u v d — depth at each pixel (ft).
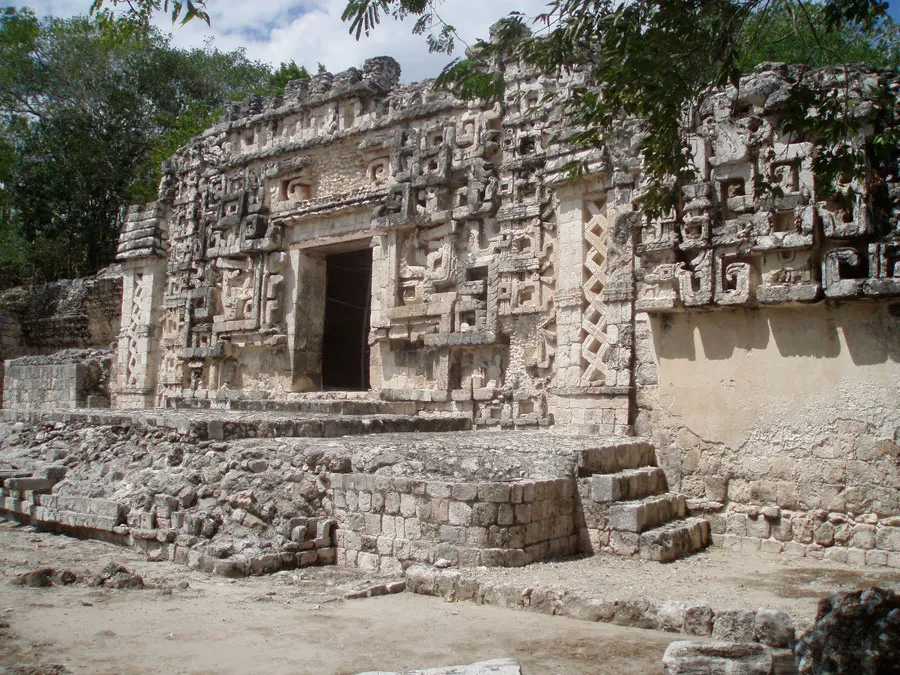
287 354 56.80
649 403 36.94
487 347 45.60
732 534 33.42
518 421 42.68
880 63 50.47
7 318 88.28
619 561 28.17
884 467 30.25
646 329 37.47
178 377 63.57
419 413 46.42
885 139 26.94
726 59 25.71
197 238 64.08
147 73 104.83
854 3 24.26
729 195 35.40
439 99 50.29
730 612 20.02
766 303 32.76
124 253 68.33
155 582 25.20
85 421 41.32
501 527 26.37
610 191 40.11
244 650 18.78
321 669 17.63
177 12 22.58
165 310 66.23
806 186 32.53
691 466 34.99
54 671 16.84
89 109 102.63
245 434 35.12
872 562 29.86
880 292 29.86
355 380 64.64
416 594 24.72
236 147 62.64
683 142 28.04
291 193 57.82
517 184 44.91
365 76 56.34
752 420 33.63
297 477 30.30
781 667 16.69
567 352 40.81
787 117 26.08
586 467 30.50
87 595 23.29
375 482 28.63
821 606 16.79
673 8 24.30
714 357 34.96
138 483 32.73
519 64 46.19
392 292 50.21
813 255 32.22
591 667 17.97
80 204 101.60
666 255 35.91
